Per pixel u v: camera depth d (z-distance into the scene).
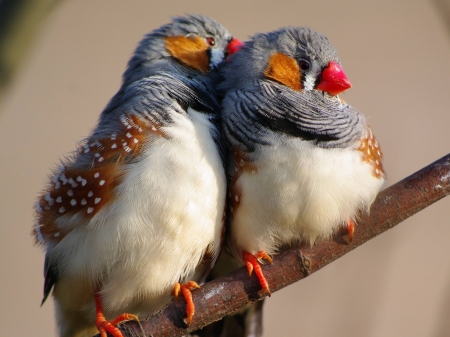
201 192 6.27
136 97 6.54
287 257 6.57
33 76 12.41
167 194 6.16
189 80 7.02
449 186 6.66
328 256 6.61
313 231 6.50
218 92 7.14
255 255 6.61
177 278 6.54
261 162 6.31
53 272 6.70
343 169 6.34
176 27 7.86
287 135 6.36
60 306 7.06
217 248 6.70
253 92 6.65
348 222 6.57
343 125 6.44
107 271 6.45
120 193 6.18
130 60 7.76
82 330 7.27
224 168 6.50
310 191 6.27
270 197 6.33
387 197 6.67
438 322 7.27
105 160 6.22
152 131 6.29
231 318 7.74
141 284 6.53
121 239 6.21
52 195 6.36
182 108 6.52
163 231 6.22
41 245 6.56
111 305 6.72
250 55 7.02
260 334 7.77
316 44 6.89
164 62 7.61
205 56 7.81
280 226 6.47
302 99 6.60
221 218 6.54
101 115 6.96
